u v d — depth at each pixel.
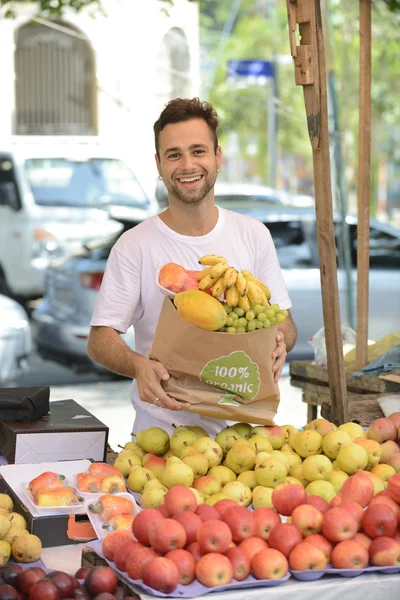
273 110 14.47
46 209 9.36
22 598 2.00
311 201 11.98
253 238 3.20
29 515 2.33
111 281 3.08
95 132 10.47
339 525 2.04
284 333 3.12
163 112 3.00
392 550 2.04
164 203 9.93
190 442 2.60
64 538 2.35
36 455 2.74
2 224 9.28
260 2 15.72
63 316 8.71
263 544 2.03
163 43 10.27
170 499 2.11
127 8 10.24
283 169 17.69
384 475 2.49
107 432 2.81
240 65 13.85
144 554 1.95
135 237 3.10
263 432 2.66
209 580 1.91
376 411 3.38
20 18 10.41
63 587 1.94
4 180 9.31
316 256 8.70
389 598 2.02
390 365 3.86
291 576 2.01
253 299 2.50
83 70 10.64
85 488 2.42
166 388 2.56
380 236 8.95
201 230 3.11
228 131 16.19
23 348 7.95
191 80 10.36
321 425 2.69
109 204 9.60
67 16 10.16
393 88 17.20
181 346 2.48
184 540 1.98
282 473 2.41
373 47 16.16
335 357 3.27
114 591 1.95
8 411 2.83
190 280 2.56
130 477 2.48
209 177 3.00
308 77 3.08
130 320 3.10
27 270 9.23
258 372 2.52
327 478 2.44
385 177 20.20
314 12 3.06
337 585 1.98
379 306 8.83
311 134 3.15
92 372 8.66
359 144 4.01
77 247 9.23
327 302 3.25
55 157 9.54
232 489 2.35
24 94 10.83
